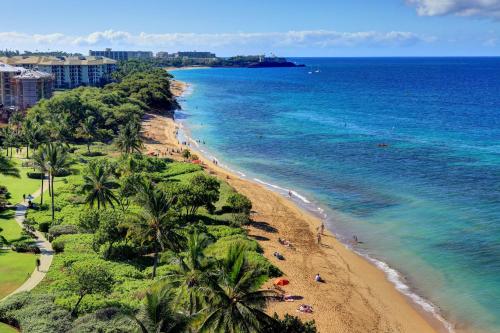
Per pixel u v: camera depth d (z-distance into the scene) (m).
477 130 181.38
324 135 172.88
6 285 55.88
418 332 55.25
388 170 122.81
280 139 165.75
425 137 167.75
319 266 70.75
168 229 57.91
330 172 122.56
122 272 60.22
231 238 73.25
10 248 67.81
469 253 74.38
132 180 87.94
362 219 89.81
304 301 60.34
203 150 148.88
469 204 95.62
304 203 99.25
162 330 34.12
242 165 131.00
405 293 63.84
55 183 102.38
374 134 174.38
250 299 36.94
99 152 132.50
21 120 156.38
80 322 45.62
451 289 64.56
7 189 95.75
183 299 42.00
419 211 92.62
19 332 45.56
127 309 47.41
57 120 141.62
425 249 76.38
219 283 38.41
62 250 67.88
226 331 35.44
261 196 102.75
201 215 84.44
